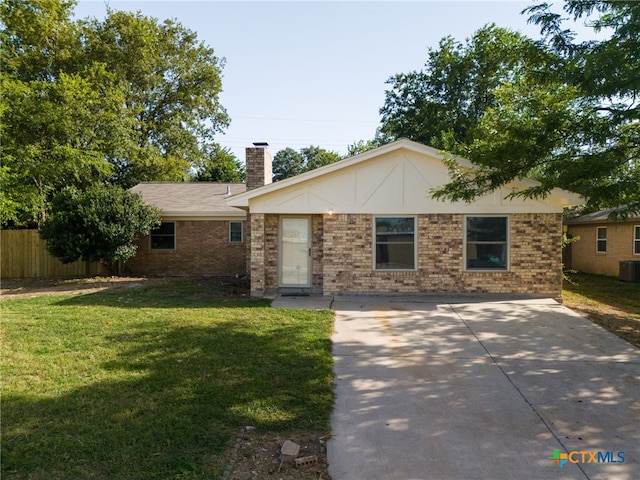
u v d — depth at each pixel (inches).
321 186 451.5
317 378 212.4
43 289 522.3
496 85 888.3
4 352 247.4
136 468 133.0
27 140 698.8
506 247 441.1
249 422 165.6
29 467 133.4
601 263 758.5
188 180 1262.3
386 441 155.1
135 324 316.8
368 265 448.5
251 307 388.2
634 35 255.8
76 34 978.7
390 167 446.9
